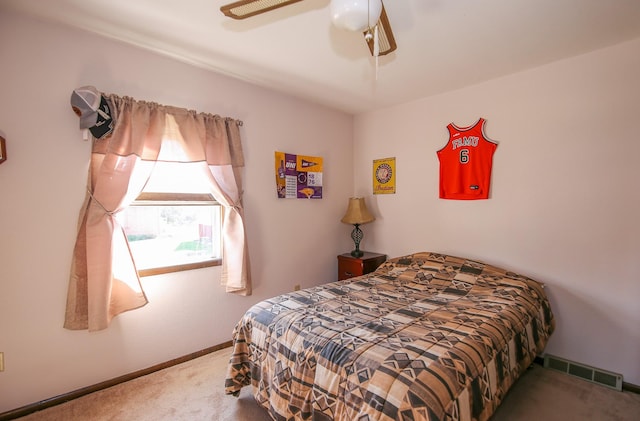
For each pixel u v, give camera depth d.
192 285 2.46
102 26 1.87
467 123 2.79
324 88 2.86
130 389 2.05
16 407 1.79
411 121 3.21
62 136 1.89
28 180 1.79
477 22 1.79
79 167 1.94
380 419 1.13
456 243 2.90
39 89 1.81
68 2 1.64
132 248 2.22
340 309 1.92
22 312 1.80
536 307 2.12
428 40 1.99
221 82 2.56
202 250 2.57
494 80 2.62
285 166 3.05
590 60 2.16
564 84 2.27
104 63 2.01
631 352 2.06
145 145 2.14
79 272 1.93
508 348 1.64
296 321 1.72
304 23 1.82
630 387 2.06
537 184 2.42
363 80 2.67
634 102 2.01
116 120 2.00
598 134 2.15
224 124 2.53
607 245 2.13
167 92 2.27
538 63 2.33
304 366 1.48
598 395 2.02
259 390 1.73
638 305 2.03
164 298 2.32
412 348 1.40
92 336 2.02
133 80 2.12
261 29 1.88
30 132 1.79
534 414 1.83
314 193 3.33
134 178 2.07
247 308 2.80
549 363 2.37
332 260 3.55
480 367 1.38
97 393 2.00
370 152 3.60
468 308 1.94
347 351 1.40
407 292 2.33
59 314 1.91
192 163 2.39
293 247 3.16
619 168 2.07
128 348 2.17
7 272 1.75
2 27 1.71
